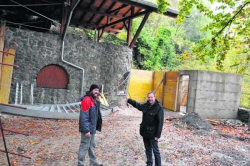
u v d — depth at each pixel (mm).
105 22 16875
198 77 11984
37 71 10789
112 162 4852
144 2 11281
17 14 15031
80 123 4016
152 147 4367
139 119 10289
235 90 12461
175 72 14516
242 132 9109
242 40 7180
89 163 4668
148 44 23875
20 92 10367
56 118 9125
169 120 9695
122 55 13648
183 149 5996
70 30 21625
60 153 5199
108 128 7977
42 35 10836
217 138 7516
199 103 12016
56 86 11438
